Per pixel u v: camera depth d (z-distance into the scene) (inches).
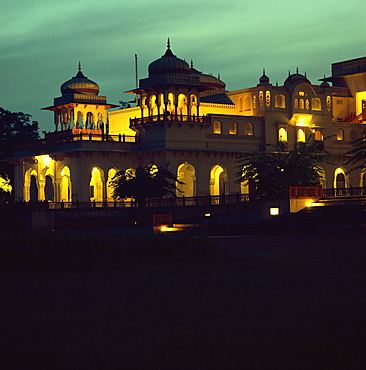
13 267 679.7
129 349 342.0
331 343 346.9
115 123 2493.8
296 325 386.6
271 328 380.5
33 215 1739.7
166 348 342.6
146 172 1914.4
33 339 365.1
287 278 572.7
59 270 650.2
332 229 1141.1
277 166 1637.6
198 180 2164.1
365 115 2529.5
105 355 332.2
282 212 1445.6
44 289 534.0
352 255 768.9
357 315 411.2
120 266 676.1
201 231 1310.3
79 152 2095.2
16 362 323.6
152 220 1409.9
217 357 326.3
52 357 330.3
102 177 2139.5
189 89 2144.4
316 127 2351.1
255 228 1254.9
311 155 1685.5
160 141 2114.9
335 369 305.0
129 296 493.7
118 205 2086.6
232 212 1547.7
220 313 423.5
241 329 379.6
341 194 1627.7
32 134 2947.8
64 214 1827.0
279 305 445.4
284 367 309.4
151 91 2153.1
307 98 2349.9
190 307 444.8
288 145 2301.9
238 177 2247.8
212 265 676.7
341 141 2415.1
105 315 424.2
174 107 2171.5
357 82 2603.3
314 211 1393.9
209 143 2181.3
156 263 697.6
